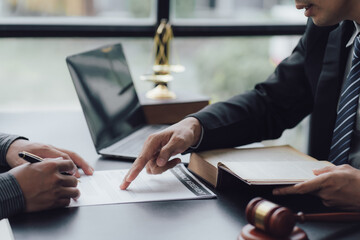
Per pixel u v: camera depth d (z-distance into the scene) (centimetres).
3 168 128
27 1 219
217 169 114
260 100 148
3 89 256
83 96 143
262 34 241
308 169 114
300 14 245
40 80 258
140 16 230
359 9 126
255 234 87
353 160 131
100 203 107
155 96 184
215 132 132
